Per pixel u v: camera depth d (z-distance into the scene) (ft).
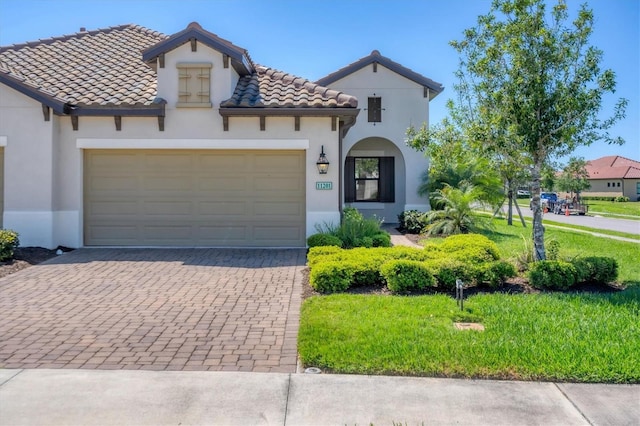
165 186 41.37
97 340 19.43
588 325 20.51
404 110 63.05
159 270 32.35
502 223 75.97
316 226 41.11
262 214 41.65
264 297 25.90
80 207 40.86
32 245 39.40
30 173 39.55
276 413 13.82
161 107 39.70
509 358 16.96
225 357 17.81
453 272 26.86
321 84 62.49
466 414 13.78
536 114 29.58
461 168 58.29
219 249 40.55
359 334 19.34
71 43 51.57
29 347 18.63
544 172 33.24
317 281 26.63
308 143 40.96
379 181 66.44
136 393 14.89
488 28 31.07
